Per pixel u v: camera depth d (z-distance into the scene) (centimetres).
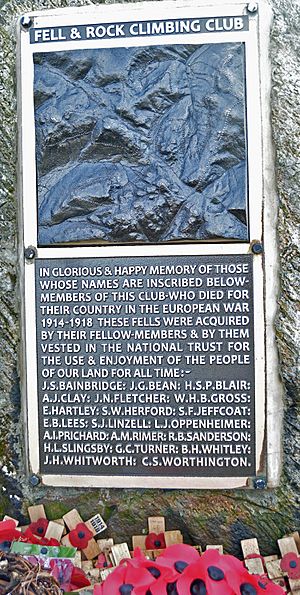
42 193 177
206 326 174
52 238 177
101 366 177
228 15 173
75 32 176
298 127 173
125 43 175
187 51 174
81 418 178
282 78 173
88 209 176
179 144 174
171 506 178
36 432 179
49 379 178
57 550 171
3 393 181
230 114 173
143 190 175
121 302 176
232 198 173
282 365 174
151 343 175
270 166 173
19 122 178
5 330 181
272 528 176
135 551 166
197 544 178
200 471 175
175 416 175
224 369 174
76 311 177
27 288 178
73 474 178
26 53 178
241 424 174
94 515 180
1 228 181
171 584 155
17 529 178
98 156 176
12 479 182
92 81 176
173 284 174
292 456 175
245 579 157
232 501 177
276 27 173
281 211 173
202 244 173
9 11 180
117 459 177
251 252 173
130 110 175
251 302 173
